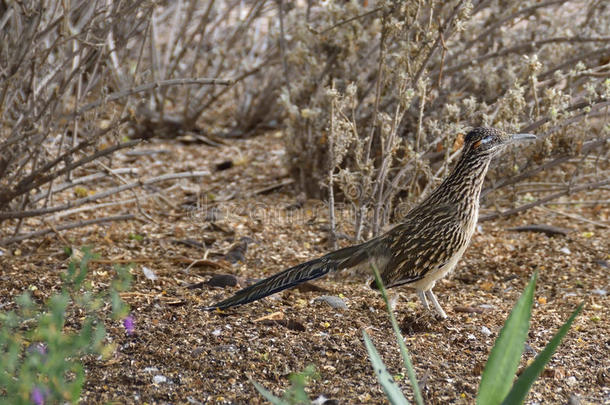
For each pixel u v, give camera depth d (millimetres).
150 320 8641
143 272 10242
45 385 6531
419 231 8820
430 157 11570
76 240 11688
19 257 10859
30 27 10656
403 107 11250
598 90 12242
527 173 11633
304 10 15547
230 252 11445
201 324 8648
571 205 14117
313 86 13500
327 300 9562
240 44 19172
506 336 6246
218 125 18438
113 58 14969
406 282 8930
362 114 13055
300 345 8242
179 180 14859
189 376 7500
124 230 12336
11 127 11781
